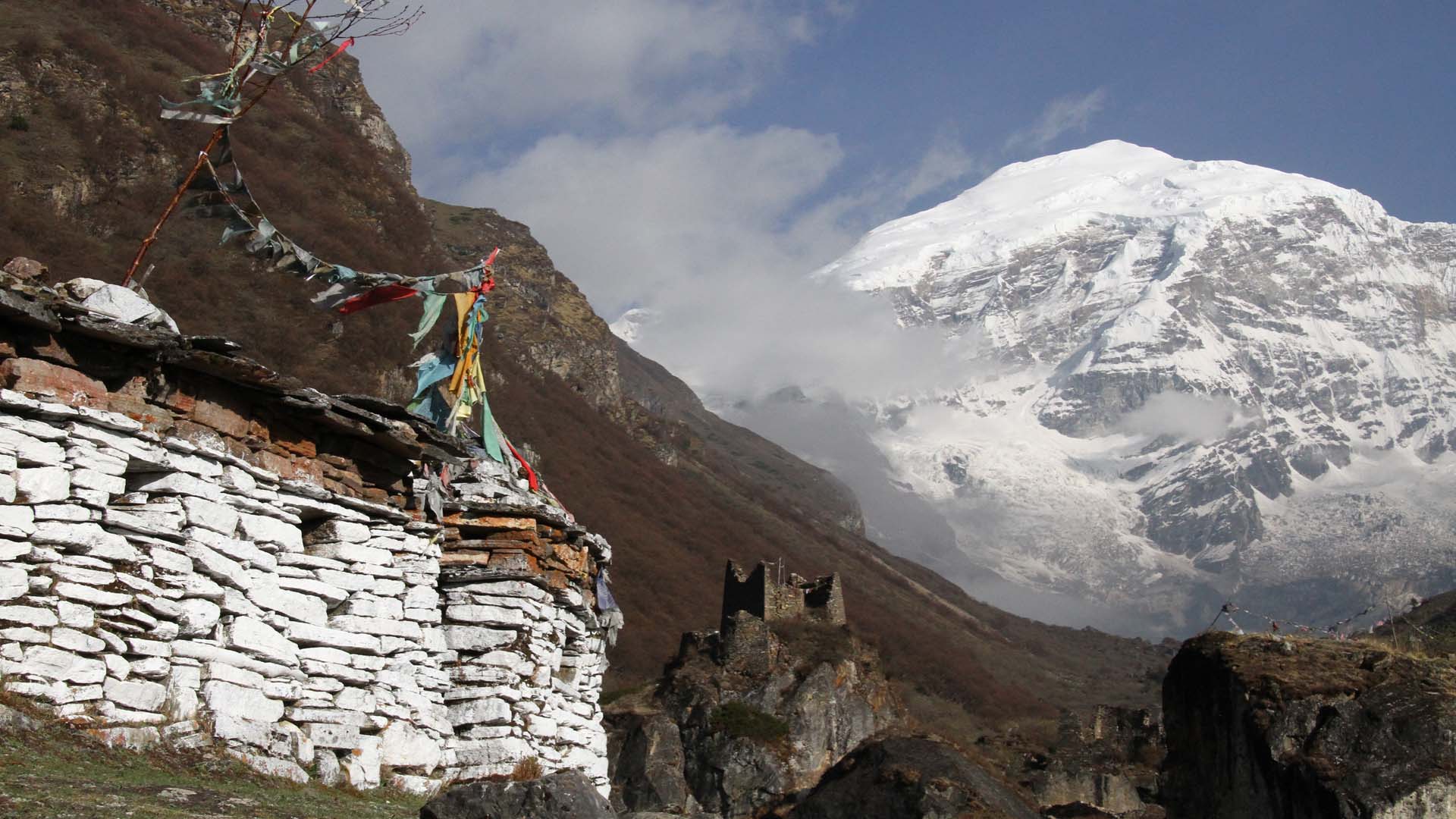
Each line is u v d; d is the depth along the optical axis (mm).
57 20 144500
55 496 15500
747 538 179875
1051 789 66750
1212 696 29797
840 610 103625
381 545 20078
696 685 90875
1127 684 157500
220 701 16594
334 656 18625
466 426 25172
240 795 15016
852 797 39125
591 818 14016
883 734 43375
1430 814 26000
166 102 19609
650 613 134875
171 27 159000
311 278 21625
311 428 19453
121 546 16000
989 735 81562
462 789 14148
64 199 116500
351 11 20219
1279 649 29766
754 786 84250
